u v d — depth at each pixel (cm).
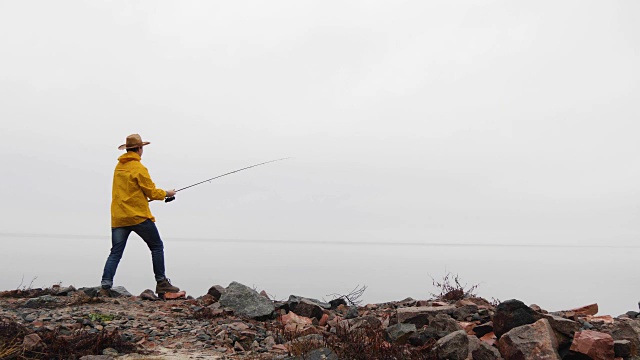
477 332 641
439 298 943
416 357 552
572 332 576
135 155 863
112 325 659
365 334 625
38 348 553
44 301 768
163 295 867
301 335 650
